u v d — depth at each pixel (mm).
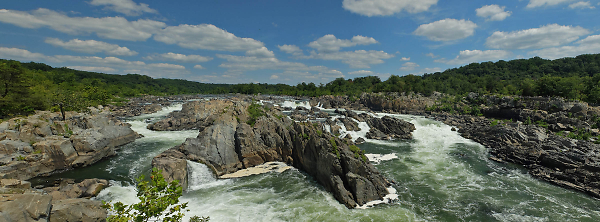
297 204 36156
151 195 17094
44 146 44062
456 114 125250
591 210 36281
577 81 123688
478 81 184125
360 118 93438
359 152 43156
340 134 79375
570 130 82500
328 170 40375
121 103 126625
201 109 90125
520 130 68812
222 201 36469
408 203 37531
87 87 126500
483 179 47094
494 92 156500
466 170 51594
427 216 34312
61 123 56406
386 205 36625
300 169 48406
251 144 49938
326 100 152250
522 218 34344
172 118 85688
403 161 56688
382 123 86188
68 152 46250
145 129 79750
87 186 35750
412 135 81875
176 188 18172
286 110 120125
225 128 51719
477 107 124750
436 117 114312
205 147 47594
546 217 34656
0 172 38062
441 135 82312
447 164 55000
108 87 177125
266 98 159125
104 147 52031
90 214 27562
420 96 159000
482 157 60406
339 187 37594
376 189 38594
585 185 42219
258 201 36750
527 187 43656
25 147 43625
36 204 23000
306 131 48719
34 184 39719
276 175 45719
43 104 69438
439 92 174500
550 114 94688
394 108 138750
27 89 67688
